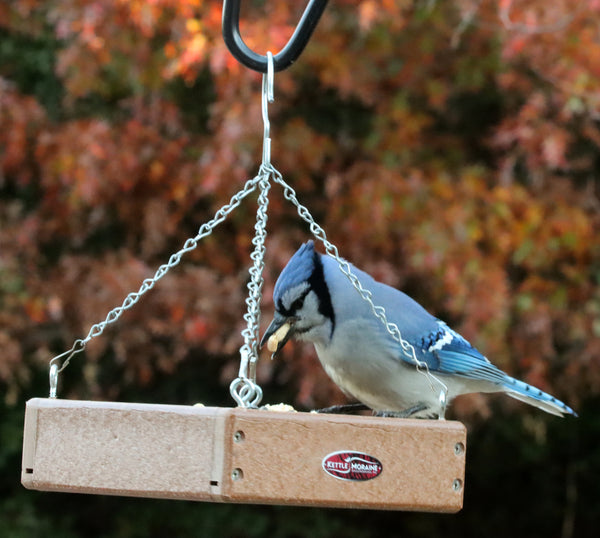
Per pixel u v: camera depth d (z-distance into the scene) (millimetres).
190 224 12828
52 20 12016
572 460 16688
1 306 12625
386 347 6562
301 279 6434
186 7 10508
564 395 13453
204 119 12664
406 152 12188
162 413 4711
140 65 11688
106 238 13547
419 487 4809
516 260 11852
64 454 4770
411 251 11508
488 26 11484
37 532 15195
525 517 16859
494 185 12297
